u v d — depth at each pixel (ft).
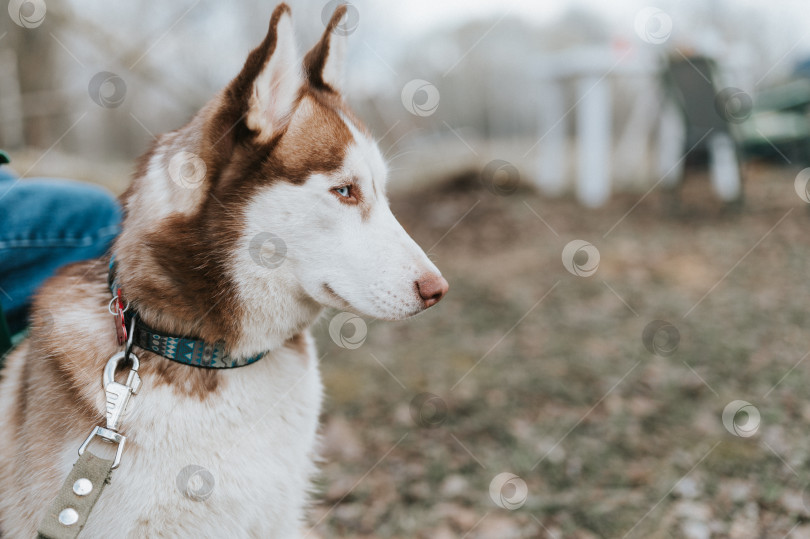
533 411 11.05
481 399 11.59
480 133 55.98
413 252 5.82
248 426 5.37
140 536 4.96
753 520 7.62
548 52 57.62
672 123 24.90
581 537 7.75
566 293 16.83
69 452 4.88
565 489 8.80
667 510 8.02
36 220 6.69
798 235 18.69
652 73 24.56
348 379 12.53
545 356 13.33
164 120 26.89
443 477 9.22
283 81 5.46
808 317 13.56
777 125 26.84
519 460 9.53
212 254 5.27
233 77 5.65
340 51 6.71
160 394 5.05
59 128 27.07
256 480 5.33
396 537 8.00
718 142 21.85
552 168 28.02
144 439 4.91
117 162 27.07
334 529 8.14
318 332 14.89
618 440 9.91
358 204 5.76
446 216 25.27
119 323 5.09
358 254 5.65
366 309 5.67
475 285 18.11
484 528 8.08
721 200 22.61
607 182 25.45
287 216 5.46
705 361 12.22
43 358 5.25
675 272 17.22
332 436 10.42
